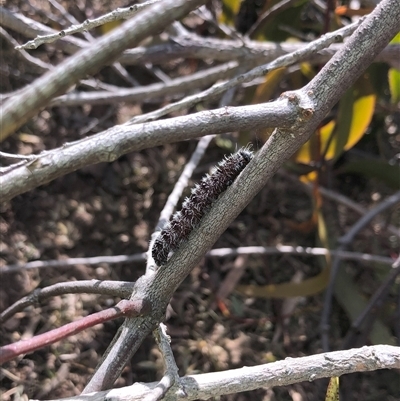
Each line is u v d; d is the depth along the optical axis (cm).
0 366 28
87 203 37
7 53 38
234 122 14
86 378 29
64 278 33
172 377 15
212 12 42
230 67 33
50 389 28
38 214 35
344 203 37
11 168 15
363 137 45
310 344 34
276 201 42
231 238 39
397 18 14
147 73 44
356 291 35
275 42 37
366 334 31
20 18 27
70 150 14
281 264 38
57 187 37
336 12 31
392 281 30
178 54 33
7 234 33
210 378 15
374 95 32
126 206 38
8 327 30
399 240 40
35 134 38
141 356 31
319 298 37
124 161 40
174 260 16
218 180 16
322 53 30
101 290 18
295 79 38
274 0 36
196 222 16
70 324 13
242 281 37
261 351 33
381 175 40
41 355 30
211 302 35
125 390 14
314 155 34
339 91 15
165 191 39
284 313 35
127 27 11
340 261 36
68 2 40
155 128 14
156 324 17
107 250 35
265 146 15
